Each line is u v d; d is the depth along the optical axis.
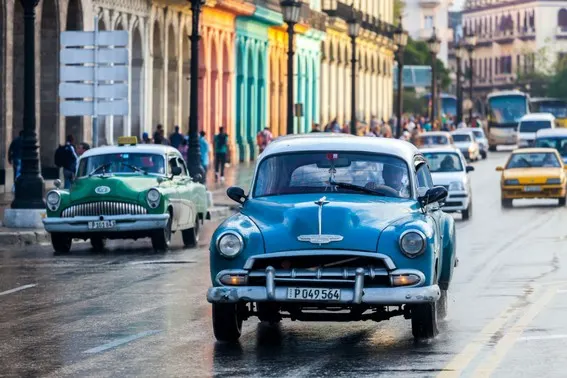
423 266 18.56
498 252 33.78
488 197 60.12
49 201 33.84
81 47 44.84
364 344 18.95
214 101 85.44
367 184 20.17
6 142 54.81
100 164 35.00
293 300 18.28
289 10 60.78
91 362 17.66
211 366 17.25
